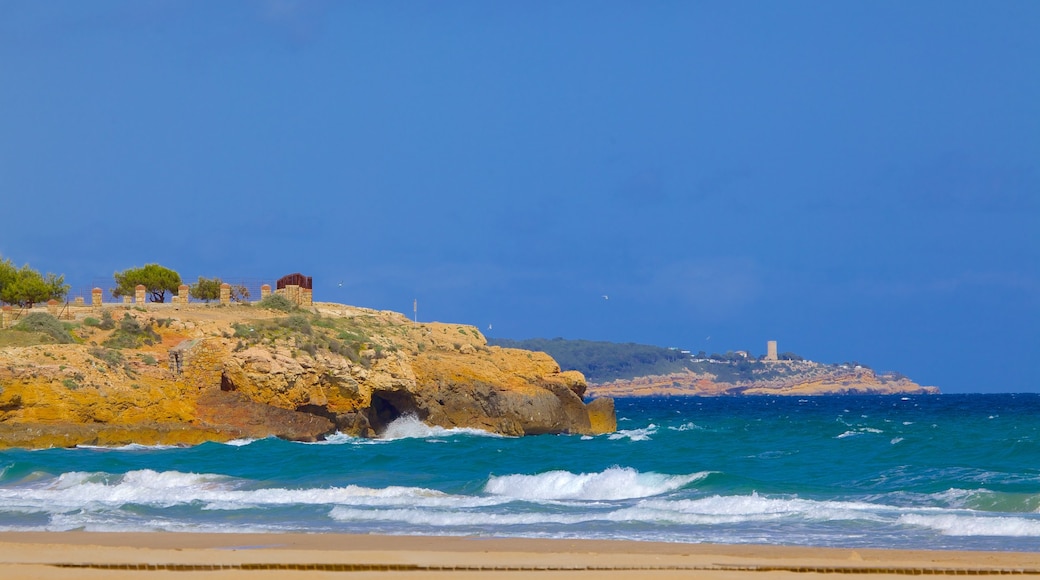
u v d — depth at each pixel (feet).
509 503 154.10
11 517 139.44
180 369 289.12
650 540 118.73
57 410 256.73
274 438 276.41
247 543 114.42
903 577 93.25
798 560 100.53
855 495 159.33
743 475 191.11
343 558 100.27
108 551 105.19
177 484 180.45
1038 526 125.49
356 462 215.92
